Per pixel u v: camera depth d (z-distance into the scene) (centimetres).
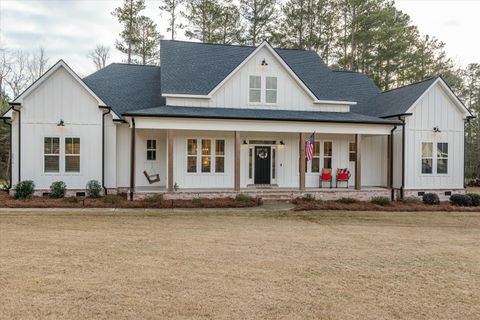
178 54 2000
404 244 937
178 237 950
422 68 4100
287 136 1853
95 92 1681
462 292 607
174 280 626
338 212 1429
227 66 1947
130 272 663
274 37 3406
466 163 3512
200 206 1455
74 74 1594
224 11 3338
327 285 624
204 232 1020
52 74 1590
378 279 662
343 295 581
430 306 548
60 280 616
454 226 1218
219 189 1716
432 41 4169
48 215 1224
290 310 519
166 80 1781
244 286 607
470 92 4284
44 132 1587
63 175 1609
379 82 3741
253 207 1488
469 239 1019
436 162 1900
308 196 1645
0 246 827
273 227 1116
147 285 600
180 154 1742
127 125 1748
